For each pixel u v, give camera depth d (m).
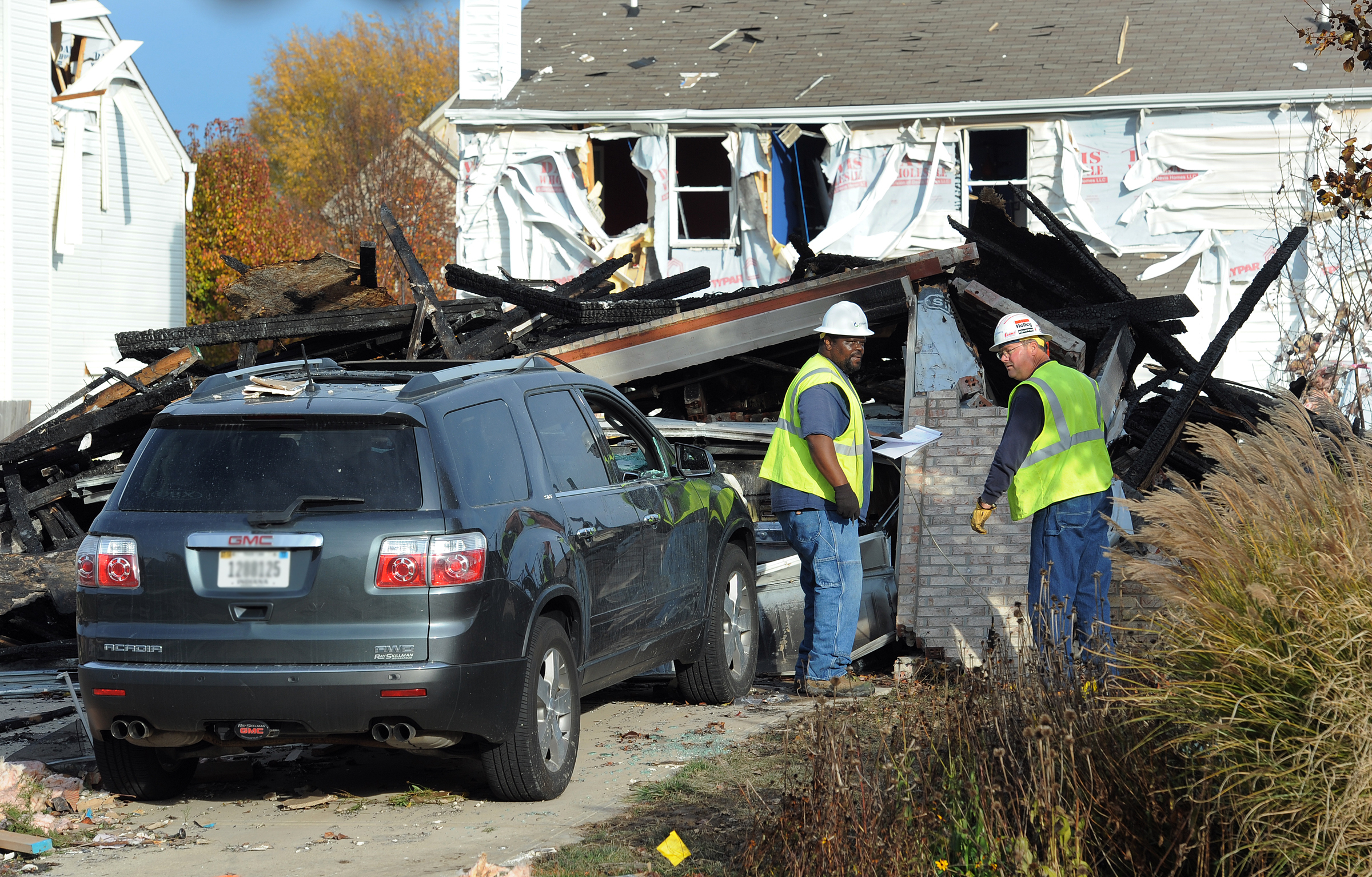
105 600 7.97
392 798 8.73
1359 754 5.43
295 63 74.44
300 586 7.74
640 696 11.91
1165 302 15.62
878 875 6.03
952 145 29.45
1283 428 6.88
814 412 10.91
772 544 14.69
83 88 32.59
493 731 8.04
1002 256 17.14
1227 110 28.09
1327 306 26.20
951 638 11.90
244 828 8.11
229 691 7.68
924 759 7.00
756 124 29.97
